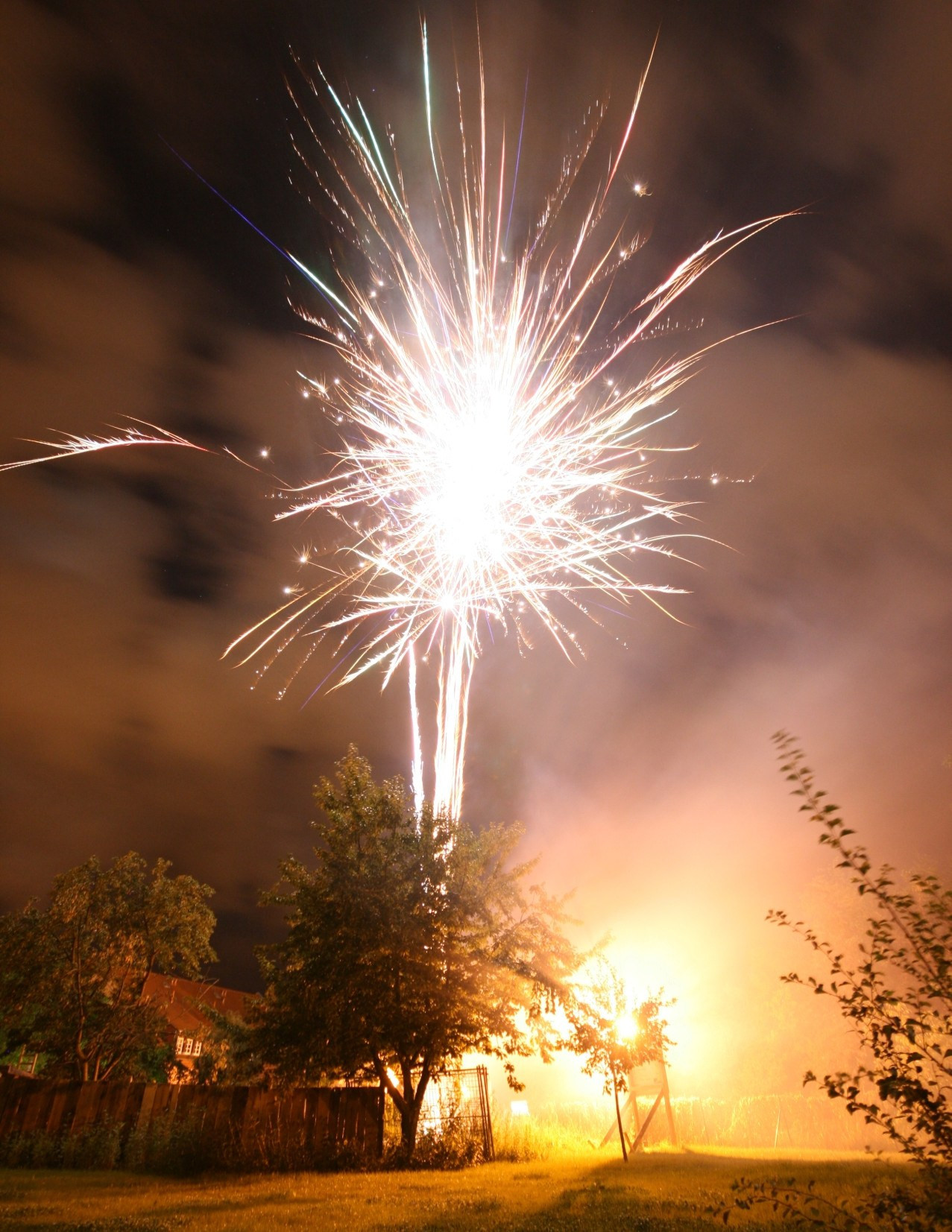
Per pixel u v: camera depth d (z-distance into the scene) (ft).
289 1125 41.68
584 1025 41.19
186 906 74.54
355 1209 23.45
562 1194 25.32
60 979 70.03
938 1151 13.41
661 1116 49.55
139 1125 42.68
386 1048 41.06
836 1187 22.13
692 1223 18.89
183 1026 90.48
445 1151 39.34
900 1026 13.52
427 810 46.26
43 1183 33.14
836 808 14.97
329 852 44.88
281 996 43.32
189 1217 22.29
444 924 42.68
